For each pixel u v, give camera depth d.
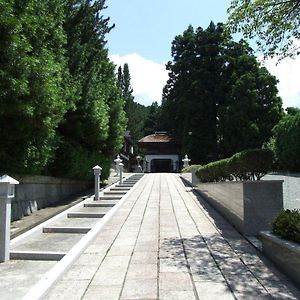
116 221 9.95
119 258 6.50
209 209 12.16
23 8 8.42
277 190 8.14
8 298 5.07
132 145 65.44
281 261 5.74
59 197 15.03
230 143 42.59
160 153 57.88
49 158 11.78
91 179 18.84
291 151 34.19
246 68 45.06
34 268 6.45
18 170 9.78
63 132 15.23
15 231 8.73
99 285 5.22
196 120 46.19
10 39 7.74
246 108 41.84
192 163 45.66
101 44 17.31
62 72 11.33
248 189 8.16
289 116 37.50
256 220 8.11
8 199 6.94
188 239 7.88
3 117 8.82
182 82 47.84
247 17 7.63
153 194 16.81
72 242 8.23
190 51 48.78
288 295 4.78
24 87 7.94
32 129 9.63
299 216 6.02
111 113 19.84
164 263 6.18
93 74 15.30
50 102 9.20
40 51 9.28
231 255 6.65
